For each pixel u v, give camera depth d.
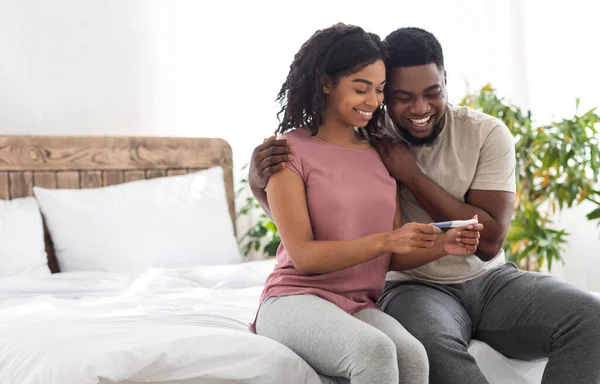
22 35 3.31
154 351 1.56
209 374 1.57
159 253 3.04
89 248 2.99
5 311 2.22
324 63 1.87
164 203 3.17
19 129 3.31
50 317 2.07
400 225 2.01
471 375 1.71
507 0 3.86
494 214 2.01
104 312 2.17
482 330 1.99
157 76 3.54
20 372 1.60
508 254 3.43
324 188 1.84
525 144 3.39
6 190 3.16
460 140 2.07
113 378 1.50
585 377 1.73
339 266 1.75
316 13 3.76
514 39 3.84
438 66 1.97
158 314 2.11
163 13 3.54
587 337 1.76
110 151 3.34
